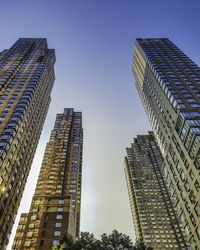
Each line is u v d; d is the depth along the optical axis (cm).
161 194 12200
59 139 13400
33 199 8812
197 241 4559
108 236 4075
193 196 4691
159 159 14975
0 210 4578
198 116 5191
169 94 6278
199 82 6694
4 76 7931
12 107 6419
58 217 7138
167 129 6359
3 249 4669
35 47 11419
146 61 9056
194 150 4656
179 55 9031
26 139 6544
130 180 13800
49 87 10625
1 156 4728
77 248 3853
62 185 10000
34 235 7131
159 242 9706
